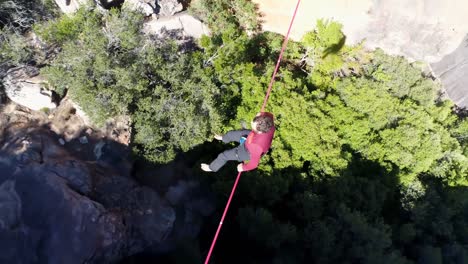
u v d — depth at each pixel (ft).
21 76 67.51
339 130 87.76
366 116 91.76
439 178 107.86
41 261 57.98
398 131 91.86
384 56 97.76
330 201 83.76
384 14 96.63
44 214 60.08
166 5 80.59
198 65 69.15
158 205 71.15
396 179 95.25
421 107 95.76
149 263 70.33
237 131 31.65
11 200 59.88
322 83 90.12
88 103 60.75
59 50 70.59
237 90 75.82
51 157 66.39
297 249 80.79
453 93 109.50
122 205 67.41
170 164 78.54
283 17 94.94
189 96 67.10
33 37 71.10
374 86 91.45
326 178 83.30
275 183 77.25
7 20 70.69
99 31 61.98
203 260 76.02
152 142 65.51
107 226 62.03
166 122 67.56
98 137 71.51
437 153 96.02
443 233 99.96
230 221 81.61
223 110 73.46
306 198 78.54
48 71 61.87
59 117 70.69
